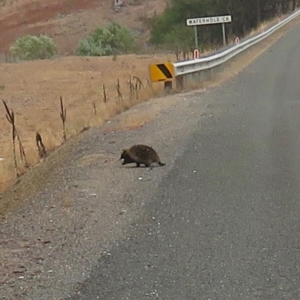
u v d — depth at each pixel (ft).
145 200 34.04
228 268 24.52
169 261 25.44
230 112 60.59
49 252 27.37
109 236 28.73
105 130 57.82
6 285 24.18
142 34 272.31
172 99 73.82
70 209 33.47
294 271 24.02
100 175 40.47
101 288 23.27
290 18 208.64
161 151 45.91
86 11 322.55
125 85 116.06
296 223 29.37
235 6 217.36
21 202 36.83
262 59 115.85
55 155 50.96
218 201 33.30
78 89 123.85
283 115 58.13
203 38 211.41
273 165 40.42
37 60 189.67
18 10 335.88
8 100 114.32
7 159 55.31
